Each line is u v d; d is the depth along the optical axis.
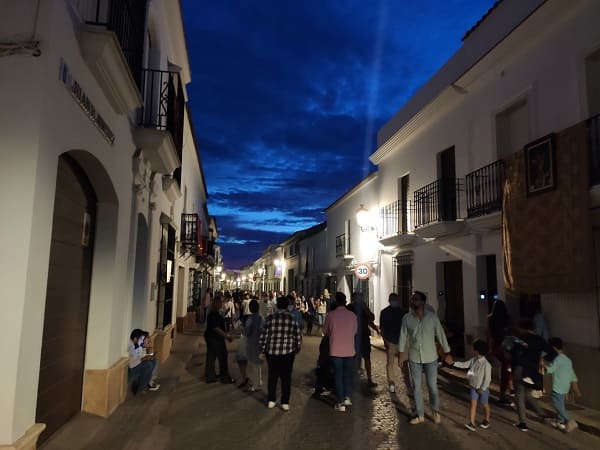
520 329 7.77
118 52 4.76
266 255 57.88
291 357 7.31
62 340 5.10
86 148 4.77
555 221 7.78
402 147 15.70
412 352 6.64
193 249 18.06
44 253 3.79
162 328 11.23
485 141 10.61
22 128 3.61
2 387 3.37
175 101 8.54
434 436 5.89
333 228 26.14
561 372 6.20
